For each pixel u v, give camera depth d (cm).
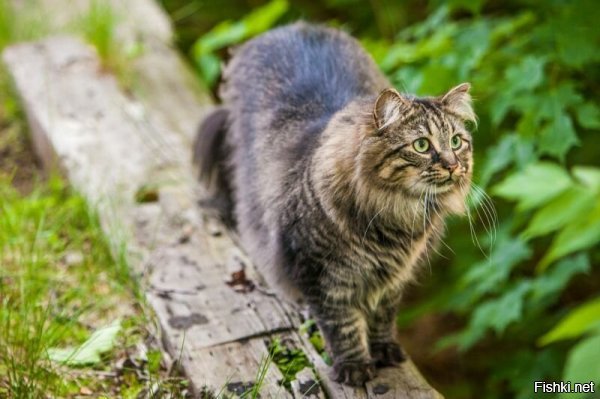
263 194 593
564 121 687
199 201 712
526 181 455
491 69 772
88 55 919
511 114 880
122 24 985
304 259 531
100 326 595
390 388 521
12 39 975
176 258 637
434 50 744
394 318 567
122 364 559
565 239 421
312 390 510
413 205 518
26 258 654
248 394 502
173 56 952
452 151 508
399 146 500
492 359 960
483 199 716
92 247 679
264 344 550
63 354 540
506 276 810
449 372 1009
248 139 646
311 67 632
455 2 771
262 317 575
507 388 933
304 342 555
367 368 530
